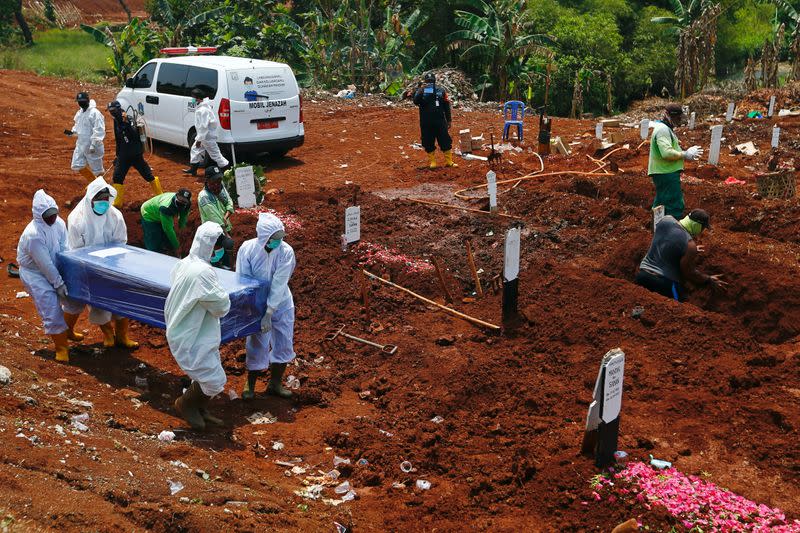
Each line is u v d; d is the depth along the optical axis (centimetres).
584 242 1068
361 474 601
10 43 3988
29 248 705
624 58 3678
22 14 4581
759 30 4172
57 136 1778
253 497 525
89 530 428
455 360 780
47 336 809
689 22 3834
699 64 3028
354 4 2936
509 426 674
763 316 873
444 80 2753
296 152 1692
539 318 865
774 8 4444
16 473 459
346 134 1889
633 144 1622
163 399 701
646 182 1241
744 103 2283
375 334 851
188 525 463
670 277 923
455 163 1584
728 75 4125
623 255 996
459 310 909
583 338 825
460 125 2056
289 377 764
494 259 1023
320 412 705
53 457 495
